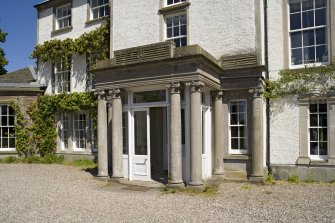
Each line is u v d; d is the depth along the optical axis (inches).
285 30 419.5
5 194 330.3
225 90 421.1
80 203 291.0
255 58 406.9
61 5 673.6
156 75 367.6
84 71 620.4
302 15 418.0
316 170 395.2
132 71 386.6
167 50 359.9
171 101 357.1
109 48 573.6
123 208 272.4
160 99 393.1
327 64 398.9
